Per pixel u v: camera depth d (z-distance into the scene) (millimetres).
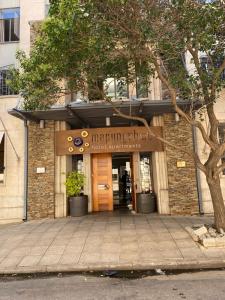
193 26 8070
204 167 9188
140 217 12617
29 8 15695
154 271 7070
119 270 7203
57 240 9531
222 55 9742
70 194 13633
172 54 8883
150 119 14500
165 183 13523
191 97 9516
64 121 14180
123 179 15695
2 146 14453
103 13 7809
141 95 14055
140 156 15078
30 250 8711
